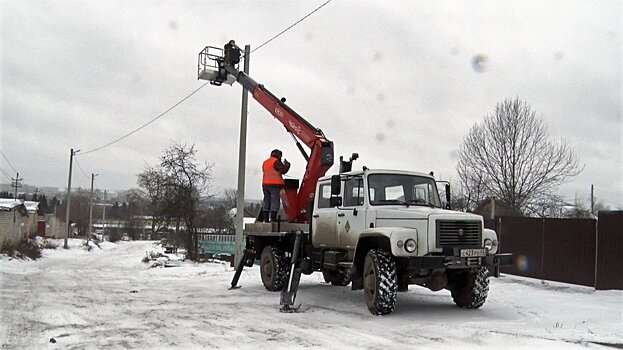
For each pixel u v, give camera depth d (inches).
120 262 1178.6
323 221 443.8
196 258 1052.5
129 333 300.5
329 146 493.4
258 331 306.7
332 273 495.2
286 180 520.1
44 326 322.7
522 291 483.5
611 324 332.2
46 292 497.7
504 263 363.6
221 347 266.8
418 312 375.2
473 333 294.8
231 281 590.2
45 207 4377.5
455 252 348.8
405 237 352.2
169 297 461.7
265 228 513.7
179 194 1115.3
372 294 365.1
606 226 488.7
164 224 1201.4
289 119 537.0
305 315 363.9
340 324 328.8
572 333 300.5
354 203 411.5
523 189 1085.8
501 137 1103.6
